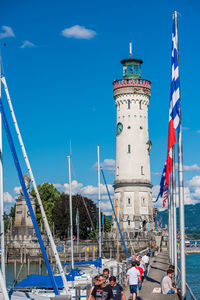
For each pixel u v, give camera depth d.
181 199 29.75
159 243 112.06
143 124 123.69
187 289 27.91
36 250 100.44
